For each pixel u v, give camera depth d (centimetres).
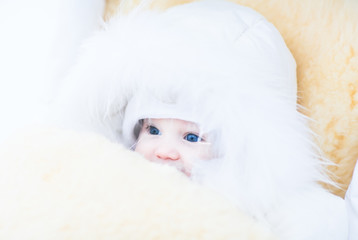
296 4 81
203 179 61
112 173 53
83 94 69
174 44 62
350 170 78
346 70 75
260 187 59
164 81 63
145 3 72
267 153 59
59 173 53
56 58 76
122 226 46
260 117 60
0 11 80
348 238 65
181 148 68
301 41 80
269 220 60
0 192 51
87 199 49
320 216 61
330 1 76
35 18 78
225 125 60
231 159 60
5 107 73
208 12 70
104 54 66
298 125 63
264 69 63
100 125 75
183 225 47
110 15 88
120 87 69
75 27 79
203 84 60
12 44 78
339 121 77
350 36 74
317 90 78
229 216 50
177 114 64
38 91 75
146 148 70
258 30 69
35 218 47
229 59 61
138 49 63
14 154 56
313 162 65
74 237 44
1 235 46
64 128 68
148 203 49
